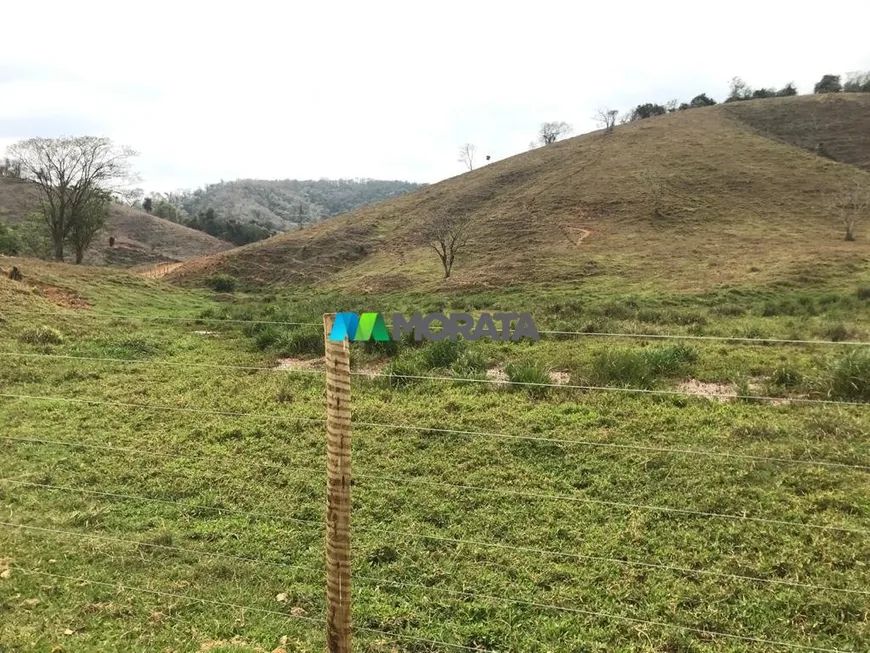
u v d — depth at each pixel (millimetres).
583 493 5090
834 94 68562
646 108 88875
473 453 5961
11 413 7453
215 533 4531
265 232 92688
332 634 2363
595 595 3697
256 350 12031
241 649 3158
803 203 41219
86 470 5746
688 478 5246
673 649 3250
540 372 8297
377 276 39469
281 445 6355
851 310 17859
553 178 55031
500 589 3777
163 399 8180
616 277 29562
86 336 12672
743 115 66062
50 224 38812
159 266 55812
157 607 3602
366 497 5098
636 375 8289
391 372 8828
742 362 9445
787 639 3283
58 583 3828
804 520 4516
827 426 6277
